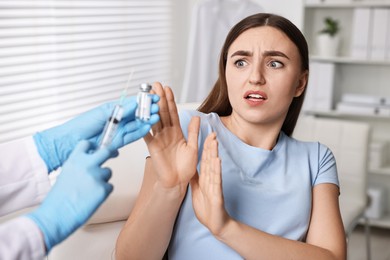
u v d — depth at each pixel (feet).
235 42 3.93
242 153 3.96
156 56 10.27
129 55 9.45
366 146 8.03
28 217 2.35
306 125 8.36
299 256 3.56
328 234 3.89
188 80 9.80
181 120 4.05
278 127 4.05
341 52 10.66
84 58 8.32
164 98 3.27
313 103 10.45
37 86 7.35
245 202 3.84
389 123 10.64
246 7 9.96
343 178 8.20
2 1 6.82
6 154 3.20
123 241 3.62
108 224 4.38
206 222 3.41
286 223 3.87
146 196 3.70
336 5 9.93
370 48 9.96
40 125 7.34
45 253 2.34
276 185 3.93
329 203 4.03
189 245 3.78
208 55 9.77
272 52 3.77
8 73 6.87
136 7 9.53
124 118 3.01
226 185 3.83
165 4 10.35
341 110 10.21
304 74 4.17
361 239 10.19
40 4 7.38
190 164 3.30
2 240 2.24
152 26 10.04
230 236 3.42
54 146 3.25
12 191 3.19
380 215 10.43
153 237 3.52
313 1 10.10
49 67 7.62
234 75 3.88
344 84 10.87
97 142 3.22
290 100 3.92
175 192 3.35
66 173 2.46
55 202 2.39
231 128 4.13
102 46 8.65
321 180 4.12
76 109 8.13
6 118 6.84
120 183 4.37
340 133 8.16
